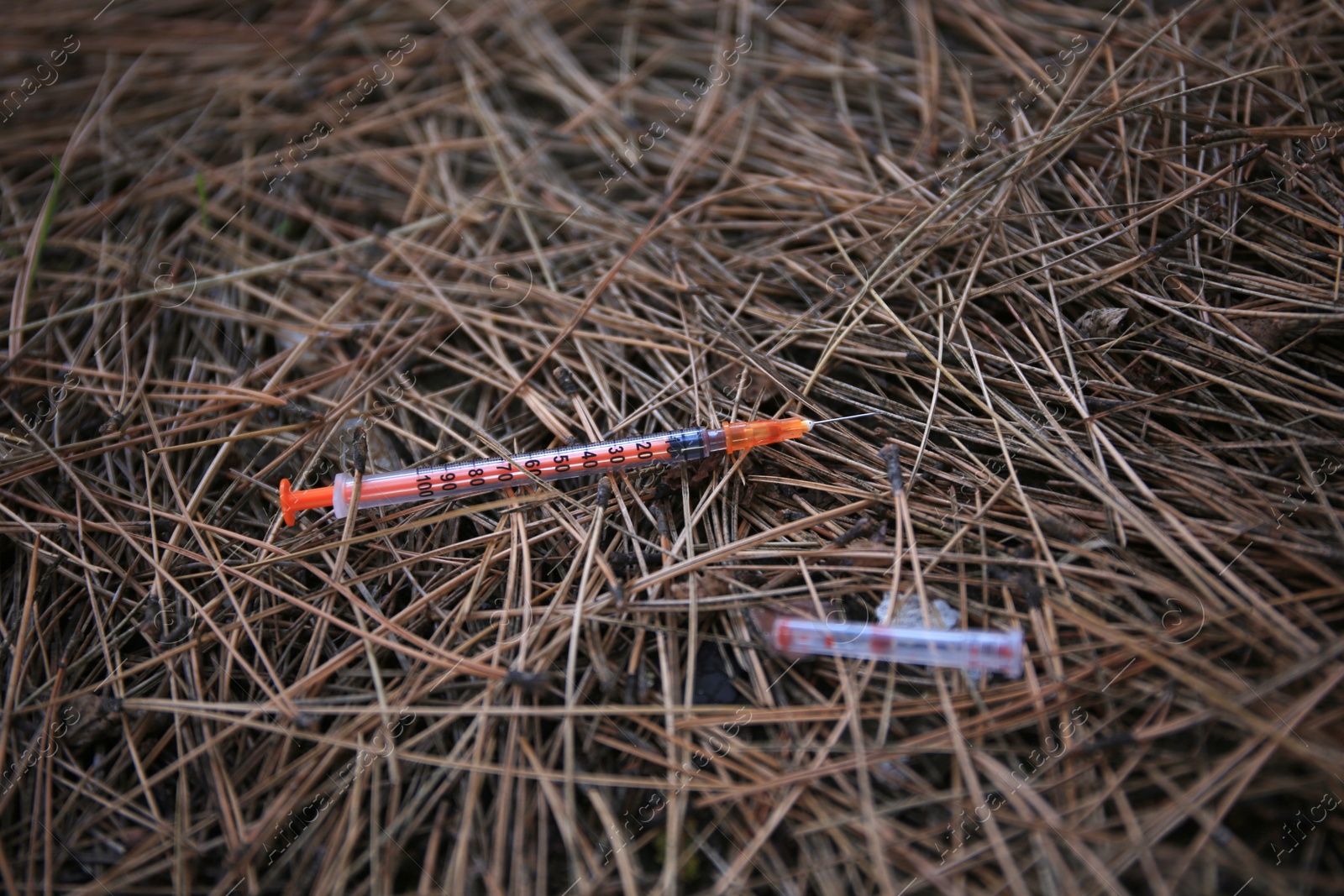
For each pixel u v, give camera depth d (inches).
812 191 12.9
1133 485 10.4
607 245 12.9
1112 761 9.6
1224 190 11.3
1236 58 12.6
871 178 12.8
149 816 9.9
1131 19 13.3
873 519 10.6
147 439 11.6
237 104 14.5
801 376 11.4
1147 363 11.0
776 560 10.5
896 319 11.4
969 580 10.2
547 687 10.1
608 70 14.7
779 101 13.9
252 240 13.6
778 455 11.0
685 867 9.6
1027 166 12.1
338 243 13.4
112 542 11.2
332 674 10.4
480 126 14.3
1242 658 9.7
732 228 12.9
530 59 14.8
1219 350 10.8
